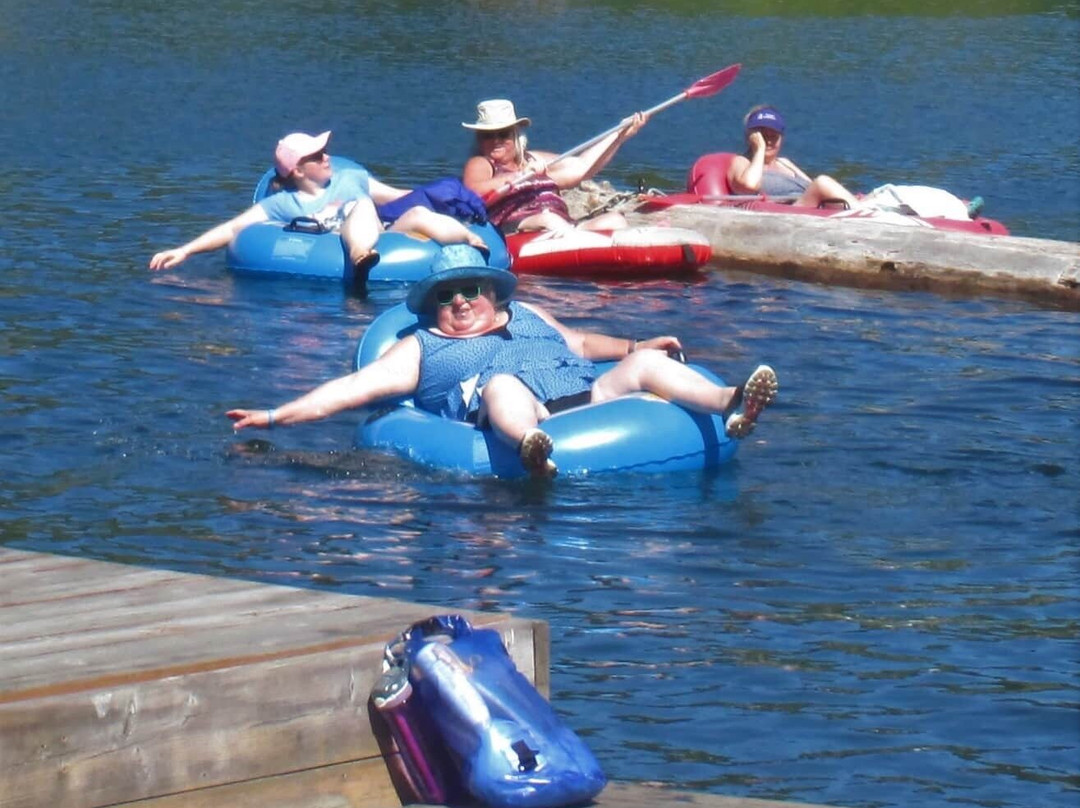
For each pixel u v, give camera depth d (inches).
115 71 1497.3
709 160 854.5
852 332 625.9
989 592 356.5
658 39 1911.9
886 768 273.6
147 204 877.2
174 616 247.8
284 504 407.5
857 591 356.2
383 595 348.5
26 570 271.7
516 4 2255.2
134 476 428.1
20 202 864.9
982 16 2229.3
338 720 234.5
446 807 233.5
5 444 452.4
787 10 2252.7
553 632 331.0
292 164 740.0
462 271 457.4
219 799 225.8
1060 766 275.3
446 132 1202.0
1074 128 1314.0
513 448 426.9
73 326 598.2
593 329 626.8
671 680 308.8
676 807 232.7
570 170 789.9
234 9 2084.2
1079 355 589.3
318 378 538.0
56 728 212.5
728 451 444.1
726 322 643.5
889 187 815.1
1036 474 442.0
